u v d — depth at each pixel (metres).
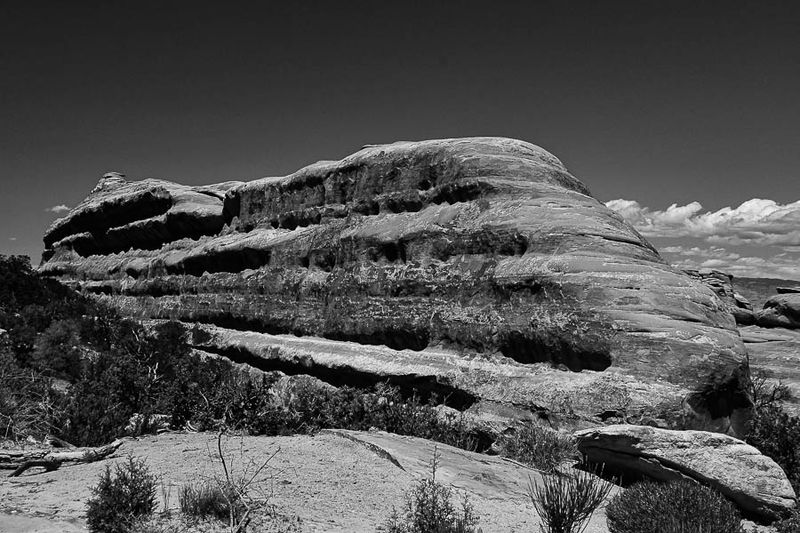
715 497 8.71
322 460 9.23
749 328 60.53
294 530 6.21
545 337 17.05
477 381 18.05
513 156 22.53
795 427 14.41
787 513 10.24
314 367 23.83
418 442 12.02
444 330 20.25
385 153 26.36
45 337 18.55
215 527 6.05
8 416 10.74
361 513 7.14
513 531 7.17
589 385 15.42
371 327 22.88
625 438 11.21
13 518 6.22
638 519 8.06
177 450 9.77
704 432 11.04
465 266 20.78
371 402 16.05
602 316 16.06
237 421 13.99
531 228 19.16
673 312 15.79
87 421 11.43
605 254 17.52
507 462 11.59
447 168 23.28
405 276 22.48
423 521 6.44
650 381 14.82
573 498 6.82
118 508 6.03
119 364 15.25
